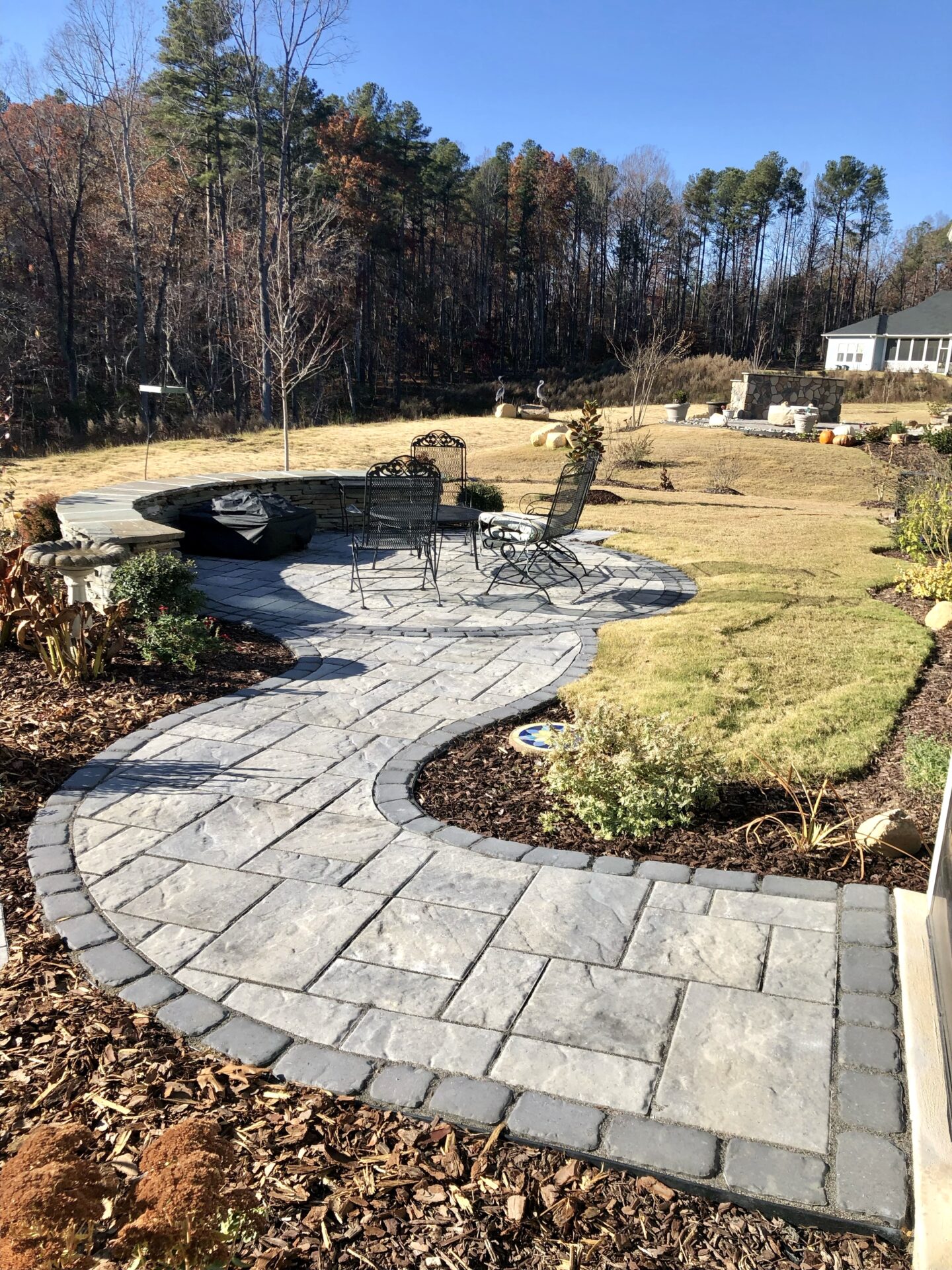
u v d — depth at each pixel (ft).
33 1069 7.54
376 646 20.21
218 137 118.11
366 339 148.66
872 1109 7.22
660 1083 7.54
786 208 206.59
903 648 19.85
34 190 108.06
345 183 133.69
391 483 23.97
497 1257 5.97
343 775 13.71
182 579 20.12
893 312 210.59
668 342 167.43
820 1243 6.19
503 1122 7.12
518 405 111.14
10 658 18.10
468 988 8.80
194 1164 4.84
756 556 30.89
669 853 11.49
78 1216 4.50
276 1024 8.25
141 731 15.25
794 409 80.89
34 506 26.99
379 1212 6.27
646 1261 5.98
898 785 13.34
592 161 210.18
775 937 9.59
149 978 8.88
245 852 11.43
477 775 13.87
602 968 9.11
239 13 90.79
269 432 87.10
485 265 179.11
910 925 9.55
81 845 11.58
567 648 20.13
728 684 17.43
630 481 57.62
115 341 120.78
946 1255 5.82
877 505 48.70
